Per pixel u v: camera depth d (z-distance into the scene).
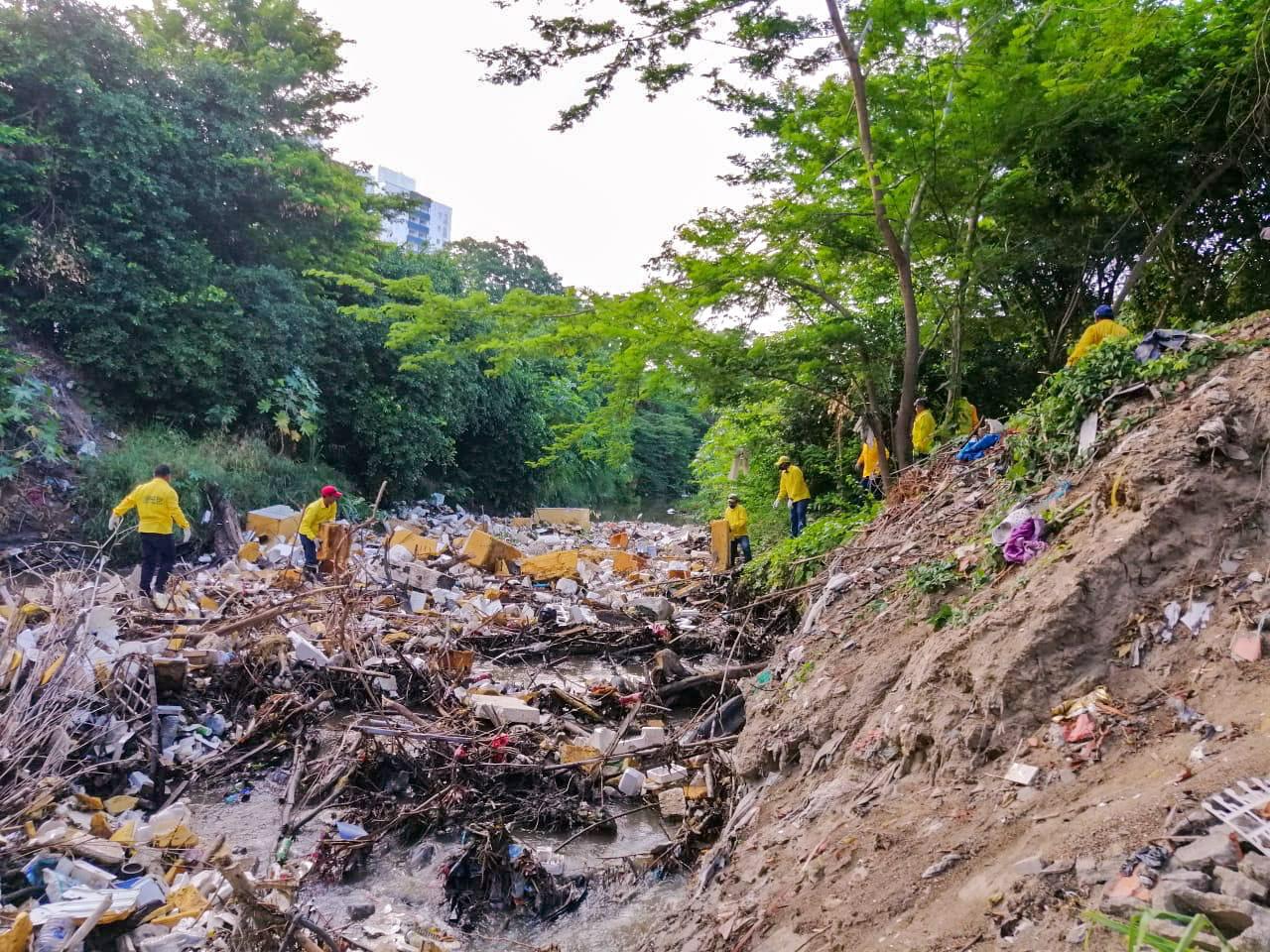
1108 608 3.92
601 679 9.66
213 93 18.73
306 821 6.12
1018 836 3.19
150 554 10.53
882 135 10.32
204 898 4.90
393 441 22.78
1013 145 10.24
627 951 4.72
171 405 17.80
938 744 4.04
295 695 8.07
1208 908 2.23
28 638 7.20
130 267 16.31
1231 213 11.54
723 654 10.47
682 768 7.19
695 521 28.61
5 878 4.81
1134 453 4.57
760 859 4.36
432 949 4.77
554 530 23.17
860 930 3.17
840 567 8.06
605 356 13.13
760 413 17.03
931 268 12.72
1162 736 3.30
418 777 6.84
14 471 13.41
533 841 6.21
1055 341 13.28
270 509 16.39
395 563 13.47
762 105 11.34
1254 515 3.91
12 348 15.19
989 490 6.86
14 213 15.43
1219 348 4.95
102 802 6.05
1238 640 3.47
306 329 20.48
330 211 21.17
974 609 4.68
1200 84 10.58
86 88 15.94
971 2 10.01
